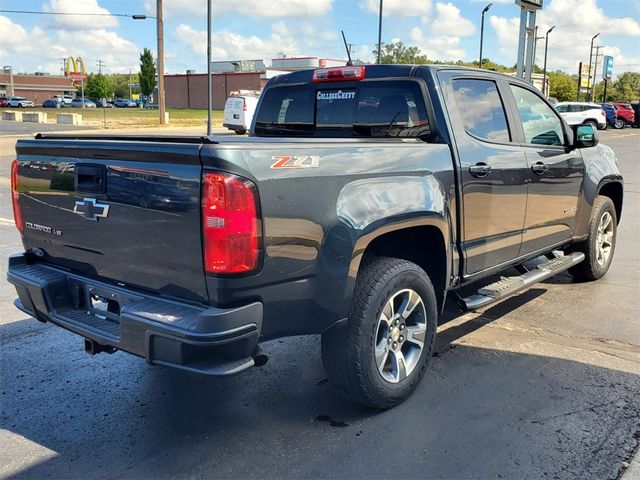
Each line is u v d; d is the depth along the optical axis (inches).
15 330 203.3
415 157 148.9
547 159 201.3
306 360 179.5
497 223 179.2
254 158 113.8
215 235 111.2
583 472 122.3
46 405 151.7
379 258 146.6
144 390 160.4
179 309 116.9
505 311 221.6
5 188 530.9
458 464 125.3
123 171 124.1
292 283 122.2
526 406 149.7
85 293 139.8
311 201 122.8
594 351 184.1
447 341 192.5
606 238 258.7
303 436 136.7
